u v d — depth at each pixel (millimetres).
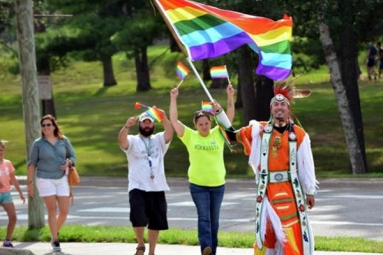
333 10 57781
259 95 72938
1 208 46375
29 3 34094
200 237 25031
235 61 67625
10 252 25219
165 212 26969
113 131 85625
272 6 57031
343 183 51281
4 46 91625
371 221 35250
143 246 26953
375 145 70938
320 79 115062
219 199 25484
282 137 20438
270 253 20578
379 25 66125
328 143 71688
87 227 34781
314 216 37031
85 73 147375
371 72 103500
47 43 78812
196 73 22953
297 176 20516
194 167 25297
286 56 22141
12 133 88625
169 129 26906
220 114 21469
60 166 29359
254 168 20828
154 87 124750
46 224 35781
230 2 55812
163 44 163500
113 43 75000
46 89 62594
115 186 59812
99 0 79500
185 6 23406
